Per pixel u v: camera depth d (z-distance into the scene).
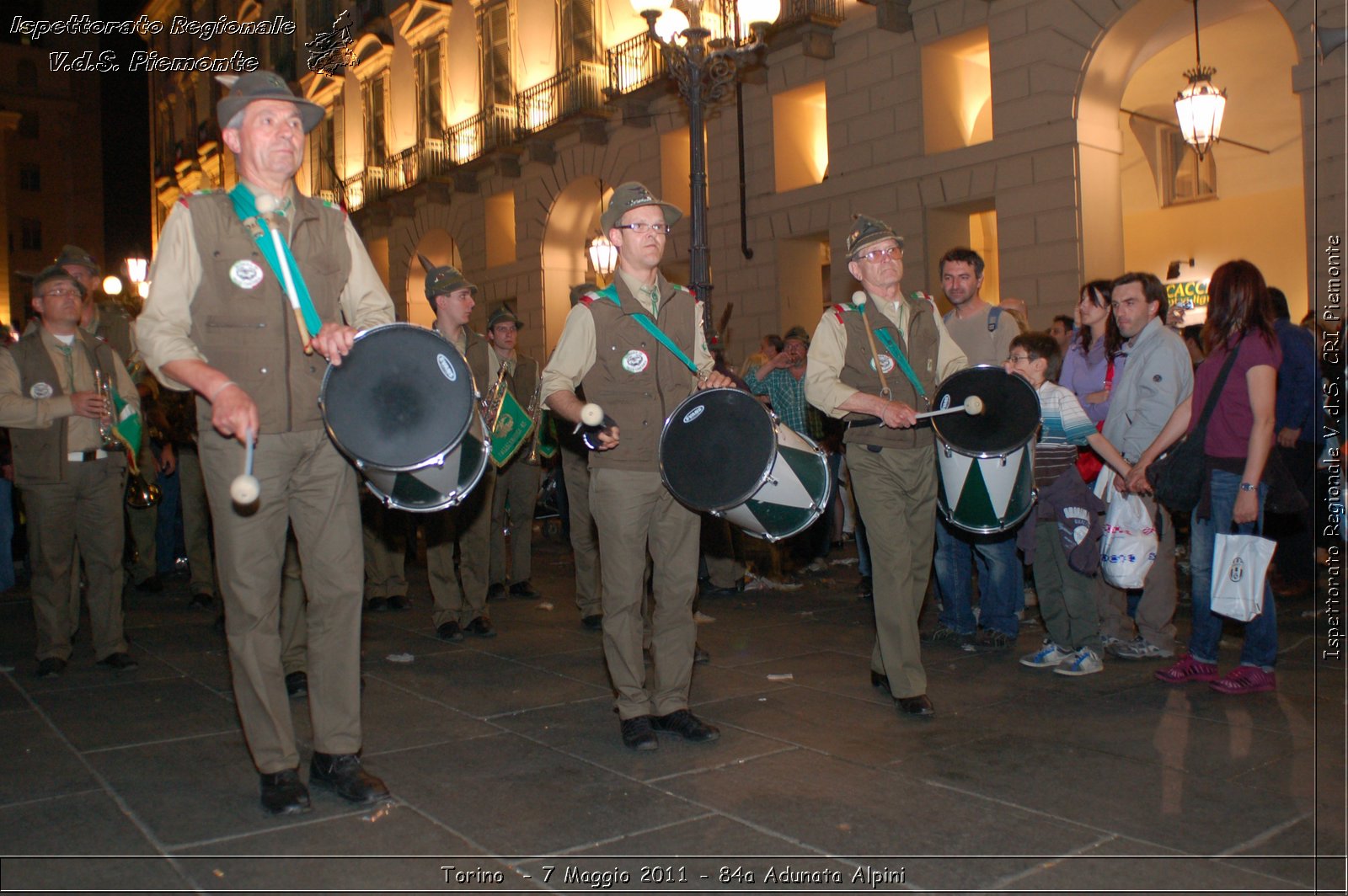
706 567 8.69
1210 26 12.73
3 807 3.75
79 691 5.44
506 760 4.23
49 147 48.75
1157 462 5.20
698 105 8.56
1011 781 3.90
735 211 16.02
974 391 4.75
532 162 20.12
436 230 23.75
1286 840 3.33
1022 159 12.41
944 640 6.35
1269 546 4.76
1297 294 14.65
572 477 7.01
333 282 3.72
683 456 4.23
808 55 14.29
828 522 9.48
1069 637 5.59
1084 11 11.73
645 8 8.65
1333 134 9.93
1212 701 4.91
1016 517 4.83
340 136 27.95
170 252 3.46
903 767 4.07
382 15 25.42
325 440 3.71
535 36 20.30
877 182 13.95
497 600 8.21
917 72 13.45
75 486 5.73
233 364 3.52
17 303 46.69
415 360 3.56
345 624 3.82
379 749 4.39
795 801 3.73
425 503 3.76
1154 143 16.06
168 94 37.97
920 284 13.56
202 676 5.75
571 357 4.38
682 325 4.56
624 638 4.45
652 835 3.44
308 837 3.45
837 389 4.71
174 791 3.91
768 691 5.26
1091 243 12.04
